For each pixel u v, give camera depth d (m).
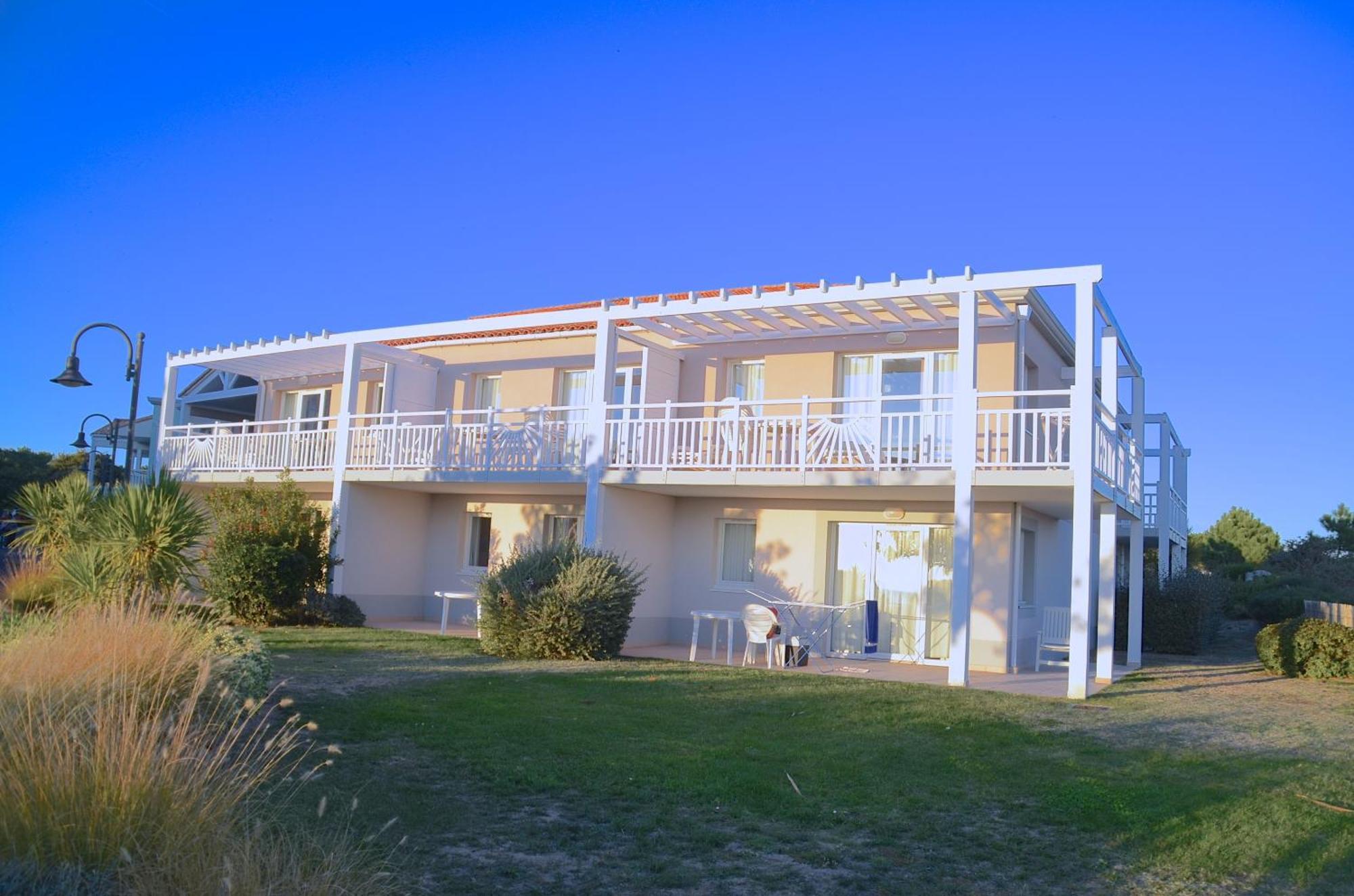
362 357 19.78
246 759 6.15
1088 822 6.78
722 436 16.41
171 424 21.67
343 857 4.92
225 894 4.09
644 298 18.39
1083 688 11.88
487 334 19.95
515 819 6.43
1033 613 16.59
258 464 20.12
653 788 7.18
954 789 7.47
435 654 13.38
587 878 5.48
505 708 9.55
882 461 15.94
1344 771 8.38
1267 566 40.53
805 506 16.34
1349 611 19.92
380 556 19.12
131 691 6.18
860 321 16.11
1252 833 6.60
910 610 15.66
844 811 6.88
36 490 15.37
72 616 7.66
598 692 10.73
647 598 16.69
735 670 12.91
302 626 16.95
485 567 19.55
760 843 6.18
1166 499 22.45
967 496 12.76
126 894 4.21
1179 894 5.59
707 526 17.16
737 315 15.53
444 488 18.73
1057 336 17.42
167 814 4.61
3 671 5.91
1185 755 8.83
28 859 4.26
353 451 18.95
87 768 4.68
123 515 12.64
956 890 5.55
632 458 15.84
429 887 5.21
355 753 7.69
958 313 14.98
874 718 9.86
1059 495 13.82
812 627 15.98
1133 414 18.31
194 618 8.73
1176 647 21.06
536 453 16.73
